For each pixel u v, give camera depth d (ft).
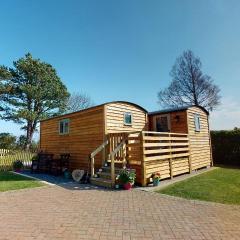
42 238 16.60
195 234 17.08
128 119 47.85
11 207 24.12
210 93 109.81
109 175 35.88
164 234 17.15
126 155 37.42
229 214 21.45
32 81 111.34
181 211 22.44
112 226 18.78
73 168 48.96
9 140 110.73
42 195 29.37
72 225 19.04
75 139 49.44
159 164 38.68
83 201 26.40
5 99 108.68
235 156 66.74
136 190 31.91
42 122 63.36
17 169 55.83
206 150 59.98
